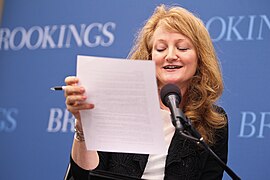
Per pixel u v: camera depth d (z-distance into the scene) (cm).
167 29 548
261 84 853
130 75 471
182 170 539
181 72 548
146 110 479
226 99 863
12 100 1012
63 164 963
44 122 986
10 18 1036
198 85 568
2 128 1009
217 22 889
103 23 971
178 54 547
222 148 564
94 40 973
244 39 871
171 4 925
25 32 1023
